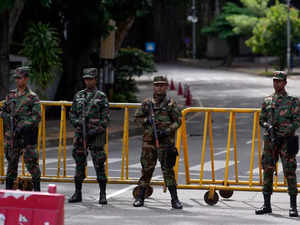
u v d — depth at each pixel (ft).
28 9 126.31
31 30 111.75
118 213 47.19
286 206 50.83
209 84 259.80
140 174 66.49
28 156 48.70
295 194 46.75
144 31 538.47
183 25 529.45
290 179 46.57
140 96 199.31
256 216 46.68
